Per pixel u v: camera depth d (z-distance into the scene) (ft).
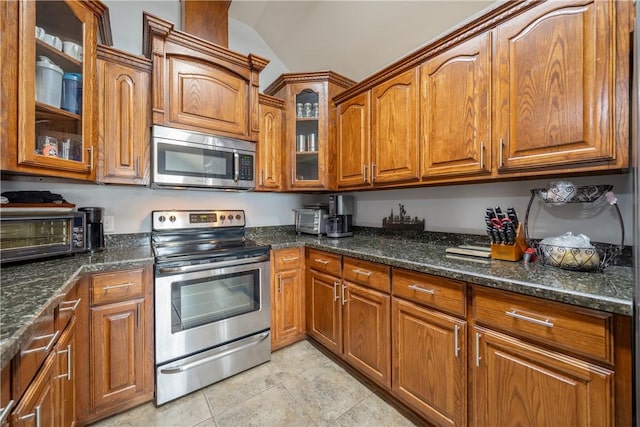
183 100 6.09
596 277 3.52
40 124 4.33
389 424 4.74
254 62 6.99
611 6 3.32
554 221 4.77
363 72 8.23
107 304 4.74
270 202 8.81
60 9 4.35
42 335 2.95
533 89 3.97
